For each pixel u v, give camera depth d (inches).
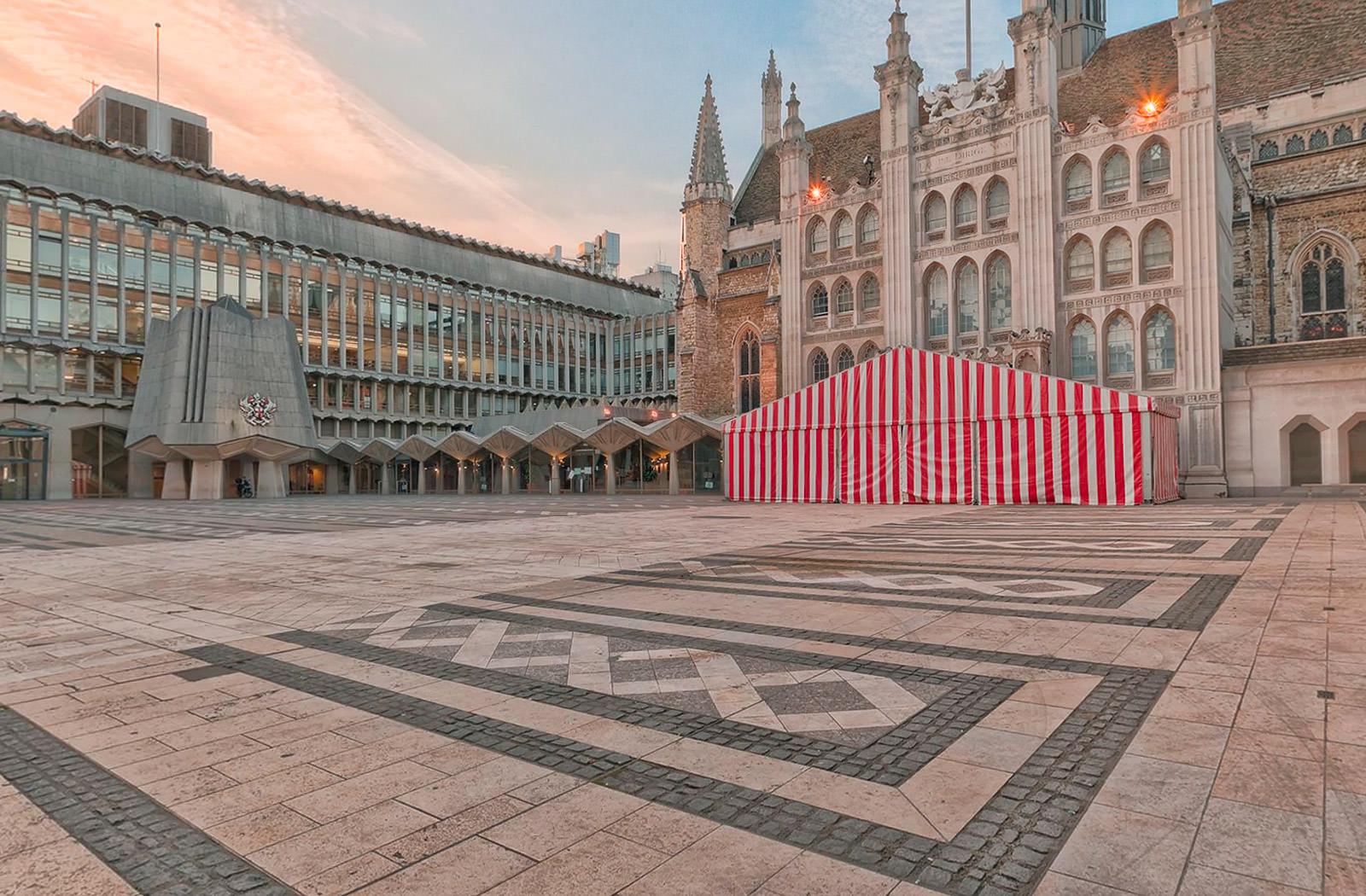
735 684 218.8
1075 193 1417.3
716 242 2240.4
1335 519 711.7
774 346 1873.8
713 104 2276.1
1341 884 107.9
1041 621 289.3
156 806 146.6
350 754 172.1
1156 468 1024.9
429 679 233.1
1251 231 1439.5
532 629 301.7
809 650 255.9
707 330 2135.8
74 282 1991.9
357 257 2551.7
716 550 564.7
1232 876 111.4
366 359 2474.2
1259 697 191.3
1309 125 1476.4
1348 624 268.5
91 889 116.7
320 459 2362.2
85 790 154.8
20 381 1914.4
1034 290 1433.3
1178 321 1288.1
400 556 578.2
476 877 117.0
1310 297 1444.4
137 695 223.8
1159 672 217.6
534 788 151.2
